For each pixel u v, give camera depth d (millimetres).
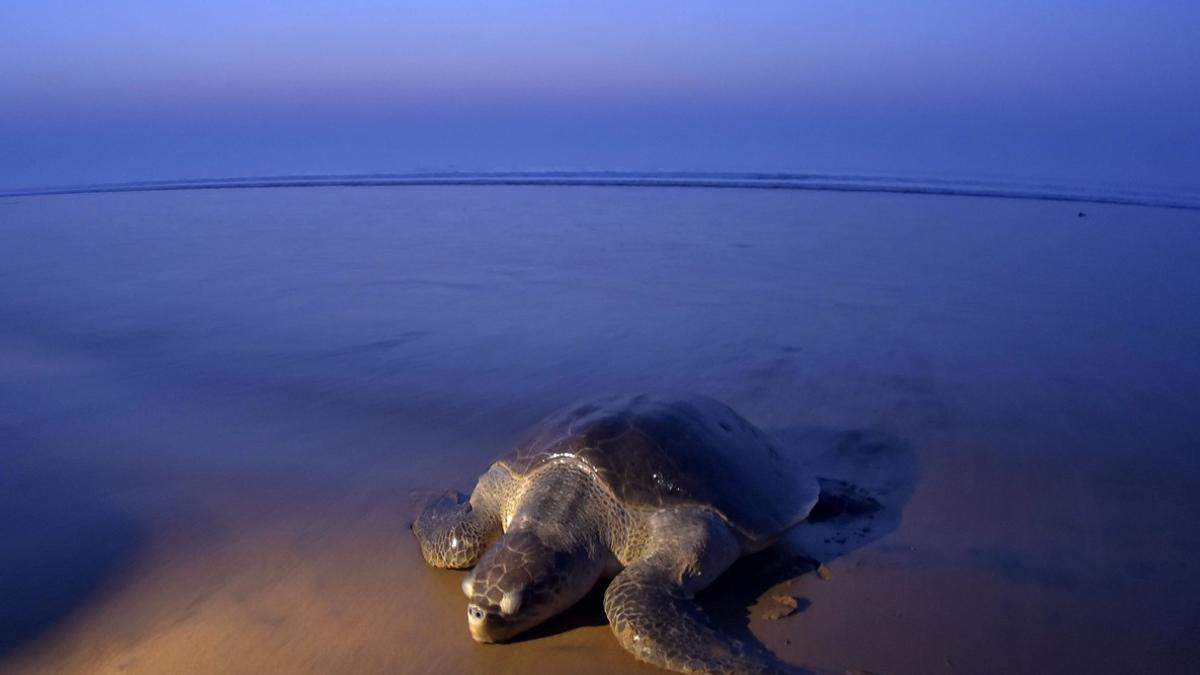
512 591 3729
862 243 13484
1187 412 6430
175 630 3969
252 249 14367
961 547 4578
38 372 8211
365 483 5582
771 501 4426
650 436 4281
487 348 8547
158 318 10070
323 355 8453
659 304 10109
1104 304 9664
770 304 9992
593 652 3730
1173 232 13805
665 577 3838
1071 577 4262
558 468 4211
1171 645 3699
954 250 12805
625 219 16219
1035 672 3541
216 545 4793
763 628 3863
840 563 4426
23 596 4305
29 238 16406
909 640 3764
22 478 5789
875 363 7816
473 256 13164
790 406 6816
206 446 6281
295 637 3902
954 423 6348
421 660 3717
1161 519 4852
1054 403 6699
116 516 5180
